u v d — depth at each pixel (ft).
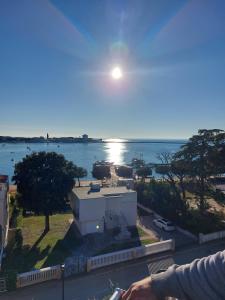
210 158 114.93
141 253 82.23
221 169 115.03
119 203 106.83
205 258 5.88
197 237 95.66
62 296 61.00
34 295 64.54
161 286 5.84
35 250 87.61
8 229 105.19
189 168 119.96
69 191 105.09
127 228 107.45
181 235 100.89
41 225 111.34
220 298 5.21
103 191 112.98
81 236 99.14
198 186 121.49
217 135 116.67
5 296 64.03
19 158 503.61
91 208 101.50
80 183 209.56
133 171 268.21
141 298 5.91
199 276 5.50
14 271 67.82
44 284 68.69
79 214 100.99
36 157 103.86
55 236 99.40
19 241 94.48
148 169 222.89
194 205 129.90
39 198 99.40
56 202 101.14
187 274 5.67
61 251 87.15
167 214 118.62
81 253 86.02
